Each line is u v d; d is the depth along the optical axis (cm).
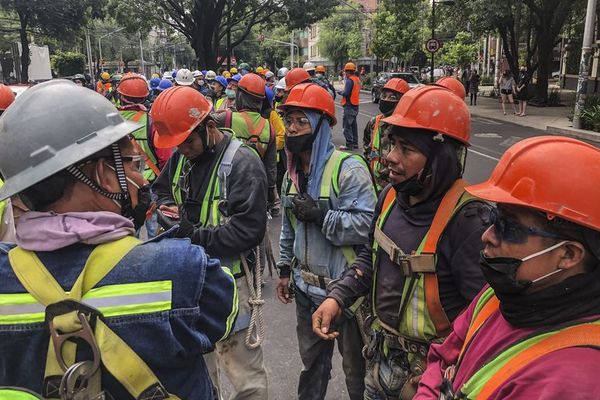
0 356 125
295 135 271
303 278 282
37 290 123
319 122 270
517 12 2423
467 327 158
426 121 189
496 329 139
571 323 122
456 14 2584
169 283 129
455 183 196
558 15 2384
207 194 266
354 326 276
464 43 3450
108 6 3081
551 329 125
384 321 212
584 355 115
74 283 124
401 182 196
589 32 1587
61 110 130
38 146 127
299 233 282
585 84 1623
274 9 3212
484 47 4653
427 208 198
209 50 3130
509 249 131
